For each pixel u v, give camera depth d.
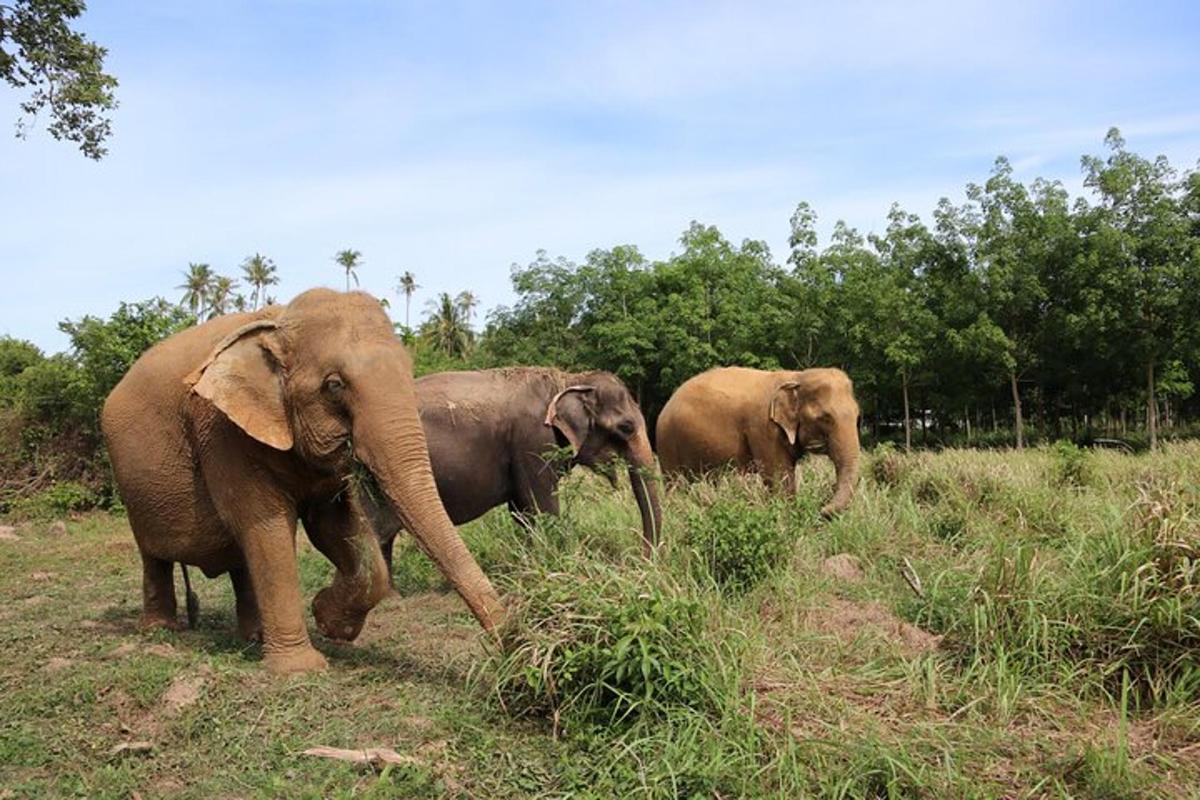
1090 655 4.48
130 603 7.54
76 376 16.00
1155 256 23.78
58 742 3.92
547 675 3.93
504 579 4.89
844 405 10.18
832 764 3.52
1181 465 8.98
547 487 7.86
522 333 37.66
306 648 5.02
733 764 3.50
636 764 3.57
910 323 27.38
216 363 4.78
